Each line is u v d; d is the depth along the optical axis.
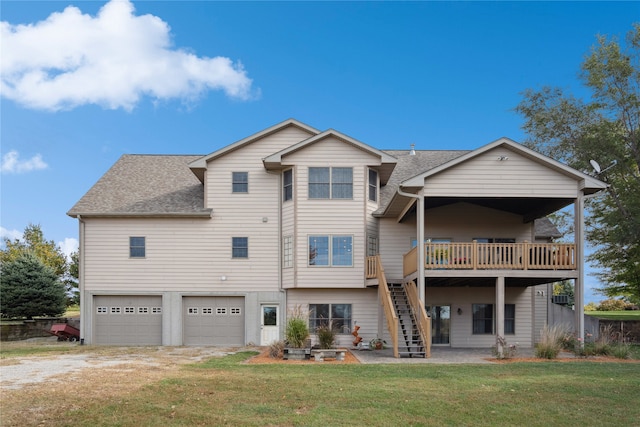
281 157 20.11
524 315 20.70
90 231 21.03
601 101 24.83
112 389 9.98
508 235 20.67
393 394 9.71
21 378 11.39
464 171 16.61
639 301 30.92
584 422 7.92
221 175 21.12
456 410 8.55
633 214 22.47
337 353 15.43
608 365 13.59
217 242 20.95
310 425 7.62
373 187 20.77
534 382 10.98
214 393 9.72
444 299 20.70
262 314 20.77
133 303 21.03
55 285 26.34
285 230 20.69
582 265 16.53
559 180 16.66
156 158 25.86
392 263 20.50
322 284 19.91
